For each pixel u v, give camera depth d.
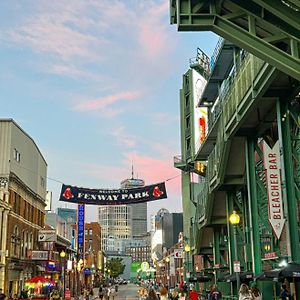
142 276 182.38
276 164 20.78
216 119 31.94
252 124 24.09
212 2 13.39
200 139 54.75
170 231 126.50
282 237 23.53
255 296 16.30
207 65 58.25
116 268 184.25
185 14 13.32
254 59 19.19
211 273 46.91
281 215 20.22
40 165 59.16
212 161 30.92
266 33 14.20
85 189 36.16
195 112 56.94
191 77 58.19
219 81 37.81
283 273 16.27
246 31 13.22
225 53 32.75
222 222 35.78
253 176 24.00
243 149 26.05
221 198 32.69
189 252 60.28
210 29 13.45
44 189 61.25
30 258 49.81
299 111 20.52
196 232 43.28
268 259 22.95
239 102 21.95
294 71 13.02
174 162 59.38
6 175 44.16
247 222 29.36
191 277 46.03
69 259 76.00
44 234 56.53
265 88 18.53
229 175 28.83
